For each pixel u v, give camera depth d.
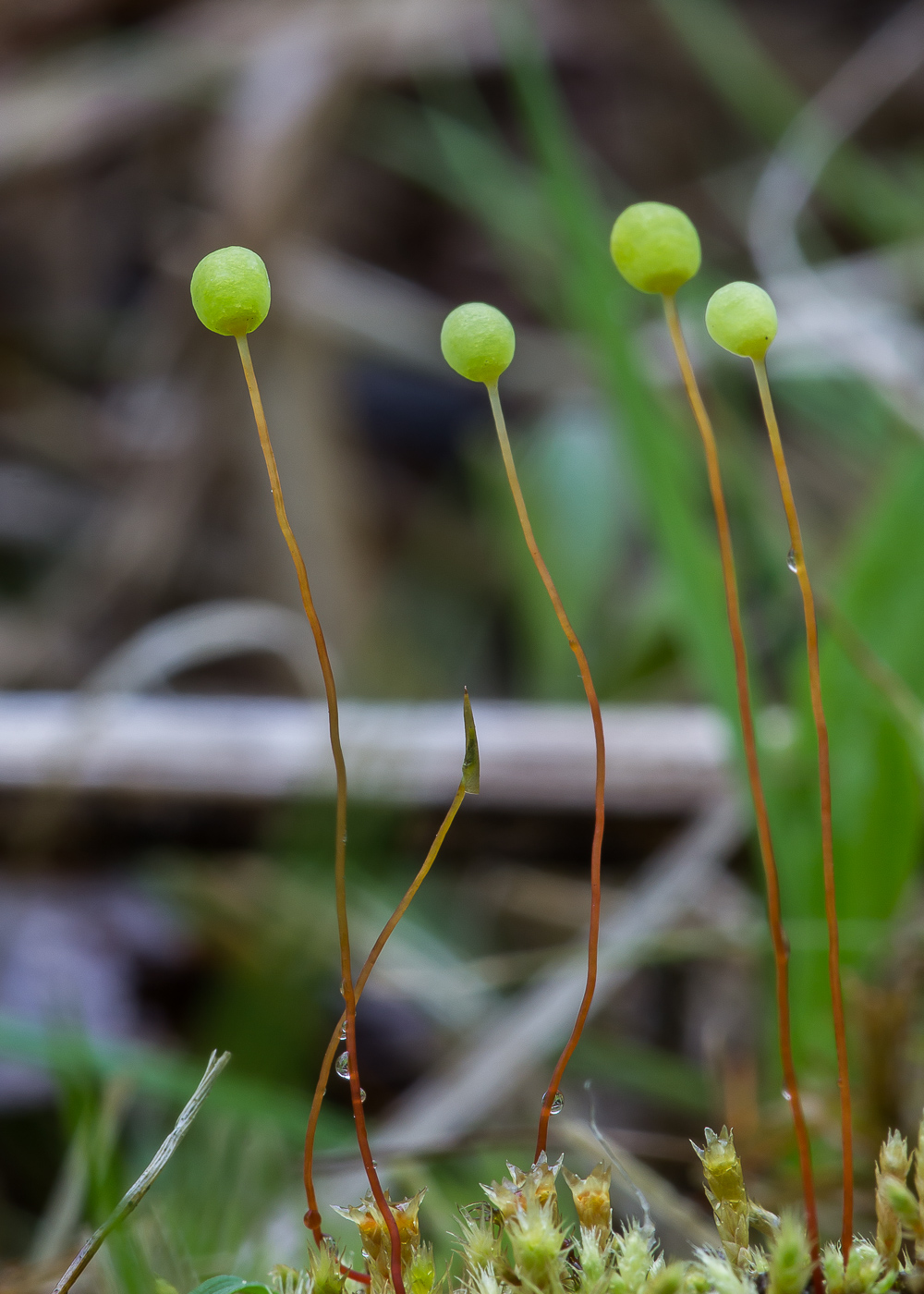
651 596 0.32
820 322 0.30
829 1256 0.14
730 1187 0.15
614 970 0.21
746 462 0.30
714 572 0.22
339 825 0.14
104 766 0.25
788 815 0.21
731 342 0.14
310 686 0.28
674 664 0.32
